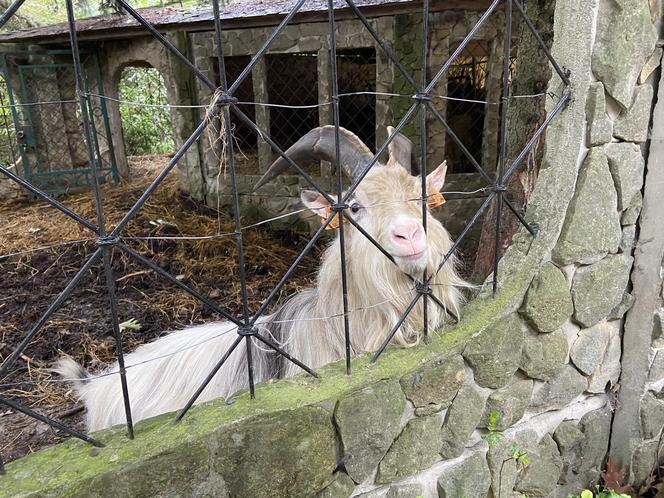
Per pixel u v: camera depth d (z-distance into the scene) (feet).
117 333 4.17
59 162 25.39
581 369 6.84
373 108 20.93
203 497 4.62
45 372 11.34
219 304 14.79
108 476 4.15
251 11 18.34
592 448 7.47
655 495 7.90
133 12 3.51
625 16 5.56
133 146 37.91
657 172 6.36
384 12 16.78
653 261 6.69
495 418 6.10
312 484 5.13
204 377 7.37
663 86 6.08
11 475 4.12
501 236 8.23
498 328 5.85
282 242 19.69
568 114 5.89
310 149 7.21
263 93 19.60
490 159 18.21
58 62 23.91
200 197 21.93
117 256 17.10
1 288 15.55
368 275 6.30
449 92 19.01
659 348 7.26
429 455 5.83
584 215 6.05
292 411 4.81
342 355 6.68
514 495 6.90
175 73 20.66
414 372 5.45
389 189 6.32
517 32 16.25
